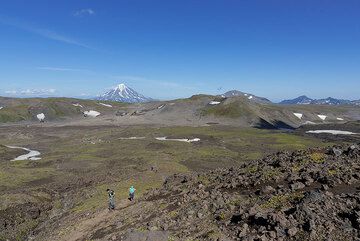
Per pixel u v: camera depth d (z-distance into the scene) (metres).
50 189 76.38
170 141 160.62
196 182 41.94
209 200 32.75
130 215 37.59
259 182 33.81
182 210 32.78
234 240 24.48
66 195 67.62
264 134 185.12
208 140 167.25
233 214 28.50
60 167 106.38
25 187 80.69
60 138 183.88
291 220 24.12
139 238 28.14
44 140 178.38
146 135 182.50
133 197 45.91
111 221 38.19
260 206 28.17
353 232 22.00
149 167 89.31
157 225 30.80
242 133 186.88
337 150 36.84
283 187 30.95
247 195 31.75
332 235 22.05
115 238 30.77
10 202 63.47
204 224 28.44
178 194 39.47
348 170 31.27
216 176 41.62
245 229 25.05
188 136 175.75
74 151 139.25
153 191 45.50
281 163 36.69
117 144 153.00
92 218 42.09
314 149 40.16
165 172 75.81
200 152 131.88
